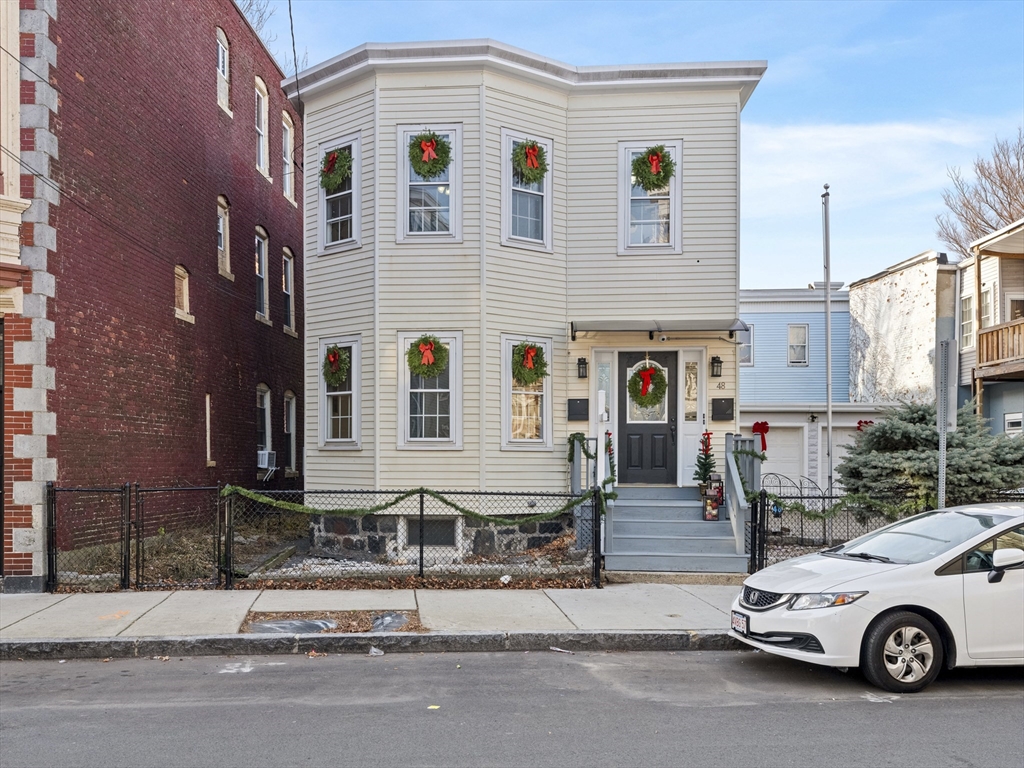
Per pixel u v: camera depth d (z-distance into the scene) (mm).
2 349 10328
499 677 7145
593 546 10688
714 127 14297
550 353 14195
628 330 13609
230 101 17891
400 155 13688
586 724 5852
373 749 5324
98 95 12062
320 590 10219
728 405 14219
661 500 13477
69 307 11078
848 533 13969
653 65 14109
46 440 10375
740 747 5387
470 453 13469
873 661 6660
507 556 13109
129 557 10289
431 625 8477
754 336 26531
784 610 6945
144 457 13430
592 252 14414
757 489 13156
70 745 5395
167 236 14523
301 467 22312
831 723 5898
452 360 13539
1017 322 18312
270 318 20297
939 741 5520
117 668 7395
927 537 7586
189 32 15648
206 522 16047
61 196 10945
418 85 13664
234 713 6066
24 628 8242
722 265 14234
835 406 20188
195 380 15680
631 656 7957
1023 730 5770
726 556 11516
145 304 13570
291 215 22031
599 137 14461
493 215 13664
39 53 10547
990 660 6766
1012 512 7398
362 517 13602
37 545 10125
